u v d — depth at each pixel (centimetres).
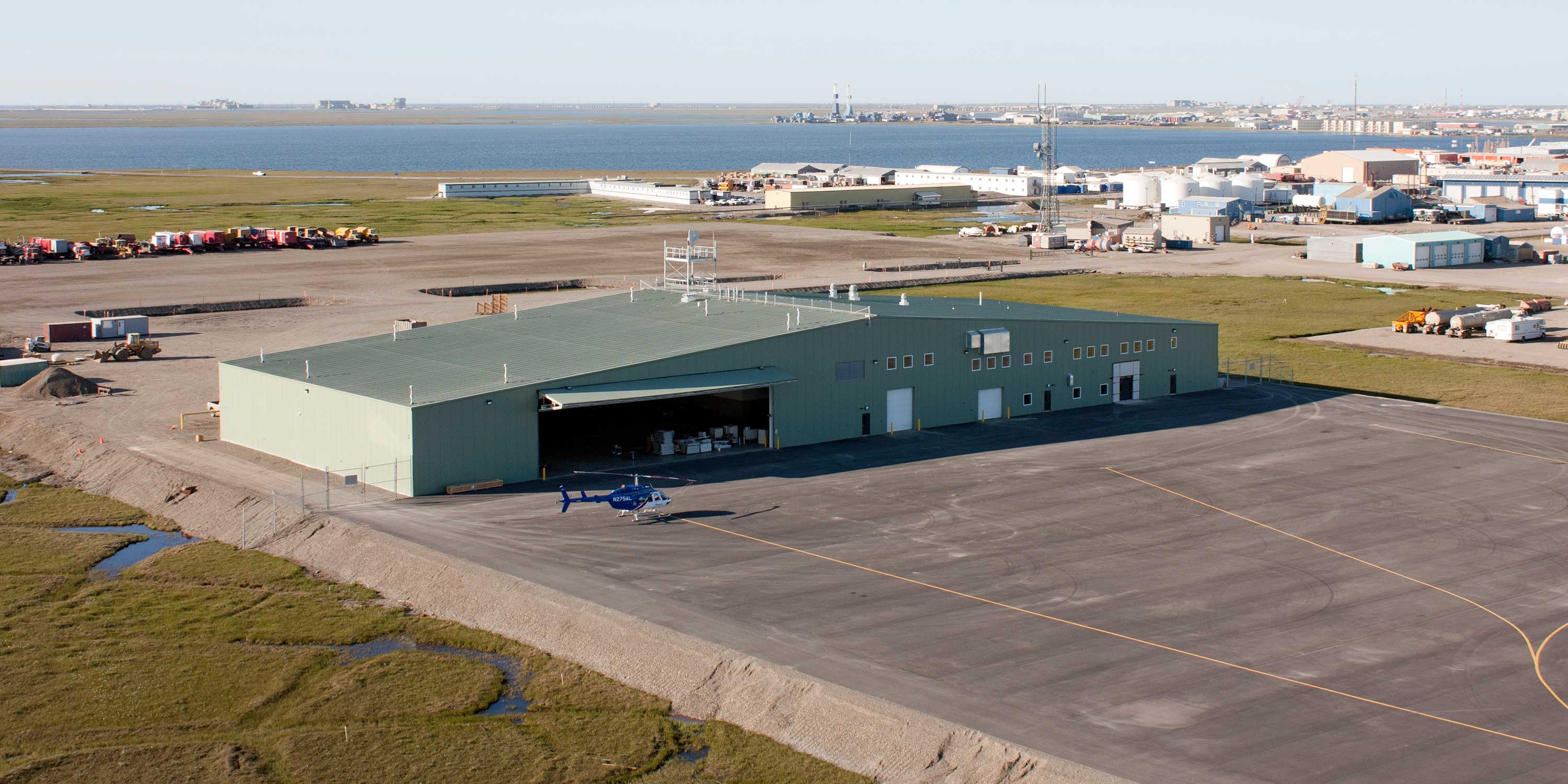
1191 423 7975
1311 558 5422
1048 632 4606
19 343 10812
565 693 4275
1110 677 4222
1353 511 6103
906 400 7750
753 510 6069
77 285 14375
